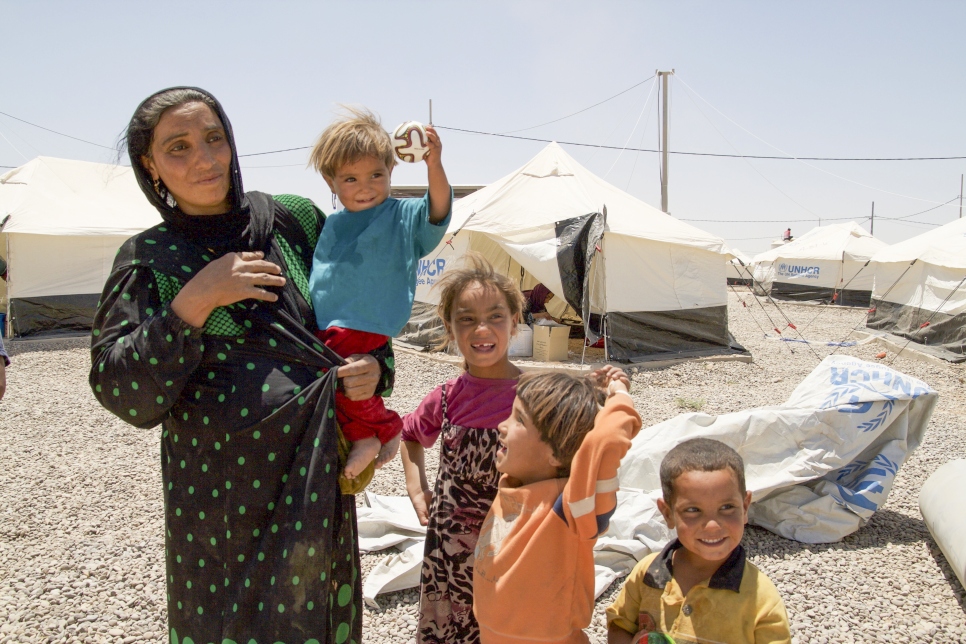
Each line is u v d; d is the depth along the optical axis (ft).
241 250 6.41
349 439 6.72
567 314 52.39
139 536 15.56
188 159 5.92
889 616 12.34
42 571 13.67
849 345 54.13
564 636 6.29
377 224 6.98
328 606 6.30
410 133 6.57
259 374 6.10
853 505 15.42
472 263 8.56
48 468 20.65
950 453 22.81
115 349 5.73
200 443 6.13
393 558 13.33
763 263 116.26
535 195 42.11
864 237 103.50
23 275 48.34
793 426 15.78
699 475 6.67
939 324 50.06
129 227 52.13
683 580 7.09
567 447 6.26
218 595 6.14
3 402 29.53
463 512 7.79
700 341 43.19
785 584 13.39
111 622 11.85
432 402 8.60
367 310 6.69
